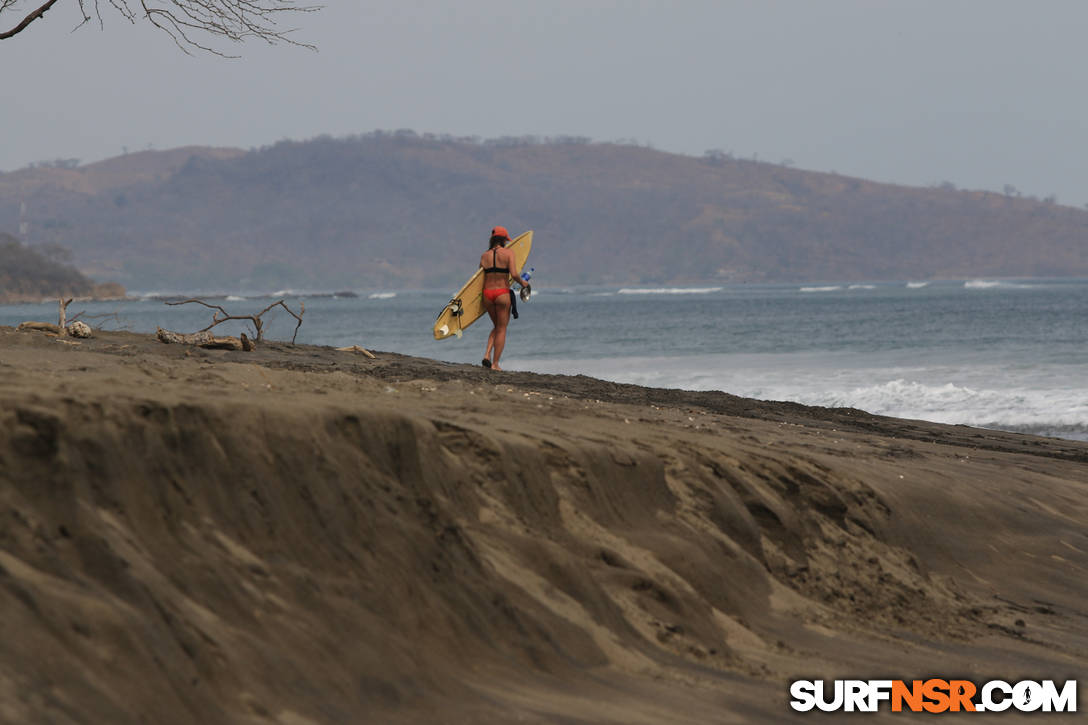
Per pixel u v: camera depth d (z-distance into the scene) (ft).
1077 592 104.73
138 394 54.29
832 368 392.88
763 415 171.22
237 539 49.49
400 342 637.71
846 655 71.87
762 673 63.98
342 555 52.85
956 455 151.94
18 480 42.65
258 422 55.16
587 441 85.66
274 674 42.32
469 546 60.70
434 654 50.98
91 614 37.29
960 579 102.17
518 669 53.62
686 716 52.24
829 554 92.68
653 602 68.23
